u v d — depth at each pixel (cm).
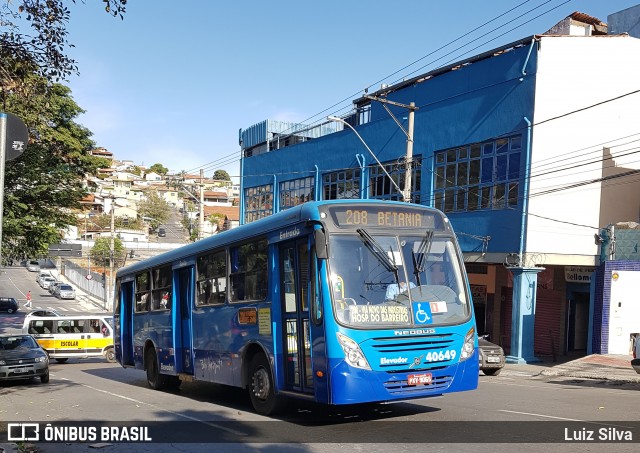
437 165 2714
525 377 1947
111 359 2950
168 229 10794
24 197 2722
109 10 1035
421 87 2798
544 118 2327
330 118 2384
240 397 1344
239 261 1118
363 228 892
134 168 16200
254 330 1038
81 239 9312
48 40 1198
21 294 6769
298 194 3528
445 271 929
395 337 848
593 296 2256
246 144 4212
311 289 877
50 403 1310
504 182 2423
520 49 2381
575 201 2405
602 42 2425
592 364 2011
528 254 2323
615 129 2470
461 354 891
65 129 2794
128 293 1864
